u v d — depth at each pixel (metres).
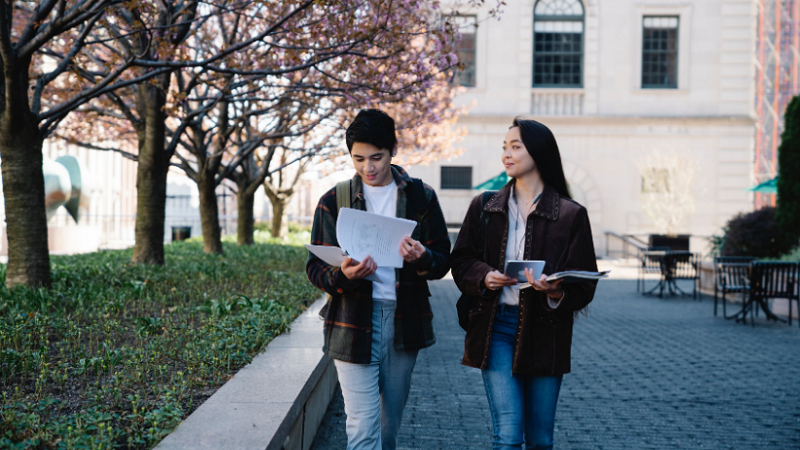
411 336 2.61
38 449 2.70
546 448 2.61
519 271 2.45
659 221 23.28
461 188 24.48
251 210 16.92
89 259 11.06
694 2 24.41
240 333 4.75
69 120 14.23
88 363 3.82
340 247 2.42
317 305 7.09
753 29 24.23
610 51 24.52
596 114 24.45
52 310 5.82
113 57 6.41
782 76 36.22
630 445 4.04
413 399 5.07
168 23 7.32
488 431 4.27
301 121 11.12
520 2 24.28
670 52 24.75
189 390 3.62
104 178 25.80
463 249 2.75
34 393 3.53
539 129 2.65
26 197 6.54
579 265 2.51
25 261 6.55
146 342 4.79
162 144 9.73
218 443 2.68
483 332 2.62
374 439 2.54
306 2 5.79
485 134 24.28
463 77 24.50
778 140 36.09
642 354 6.97
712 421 4.55
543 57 24.78
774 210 12.87
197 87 11.84
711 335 8.23
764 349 7.26
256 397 3.37
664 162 23.66
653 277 17.23
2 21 5.60
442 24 9.09
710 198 24.20
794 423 4.50
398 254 2.45
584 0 24.53
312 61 6.80
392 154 2.62
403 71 8.38
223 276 9.16
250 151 12.65
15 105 6.22
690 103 24.42
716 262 11.45
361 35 6.67
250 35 10.14
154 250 9.93
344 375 2.56
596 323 9.27
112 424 3.07
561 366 2.54
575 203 2.62
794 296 9.12
